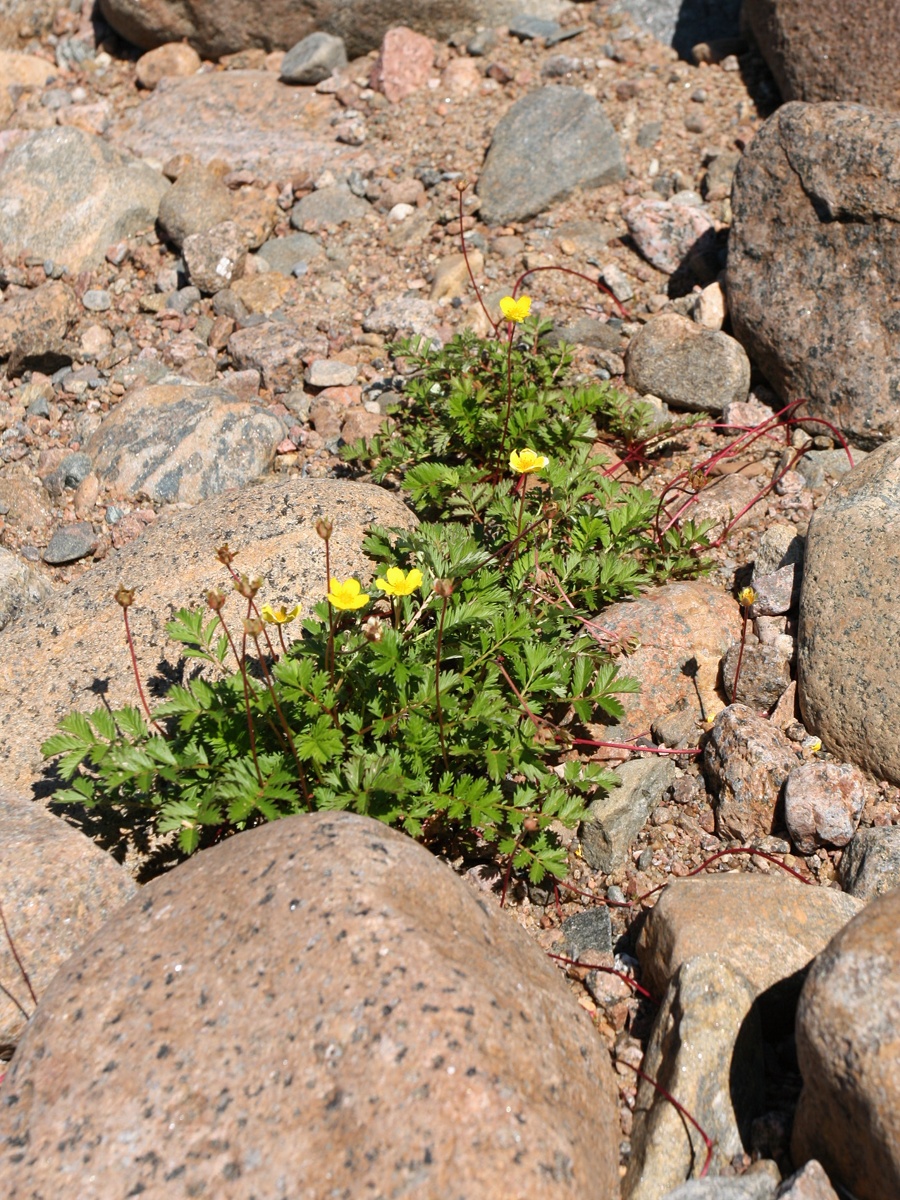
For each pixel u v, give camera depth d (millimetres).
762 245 1221
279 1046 824
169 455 1203
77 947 925
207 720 973
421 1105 806
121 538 1182
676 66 1463
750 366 1234
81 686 1035
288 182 1417
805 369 1197
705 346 1226
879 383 1167
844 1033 820
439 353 1206
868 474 1064
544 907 980
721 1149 862
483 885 981
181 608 1047
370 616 1027
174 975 852
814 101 1345
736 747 999
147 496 1197
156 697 1029
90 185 1384
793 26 1345
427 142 1433
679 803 1011
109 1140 814
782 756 994
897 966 824
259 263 1359
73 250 1368
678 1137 863
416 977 832
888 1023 814
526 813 960
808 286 1199
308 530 1076
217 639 1041
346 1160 800
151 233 1391
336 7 1502
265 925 854
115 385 1281
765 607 1063
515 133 1389
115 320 1331
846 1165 834
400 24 1513
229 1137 810
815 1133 842
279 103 1490
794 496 1154
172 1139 812
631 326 1290
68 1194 806
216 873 882
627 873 991
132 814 990
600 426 1218
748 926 910
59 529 1192
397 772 943
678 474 1194
